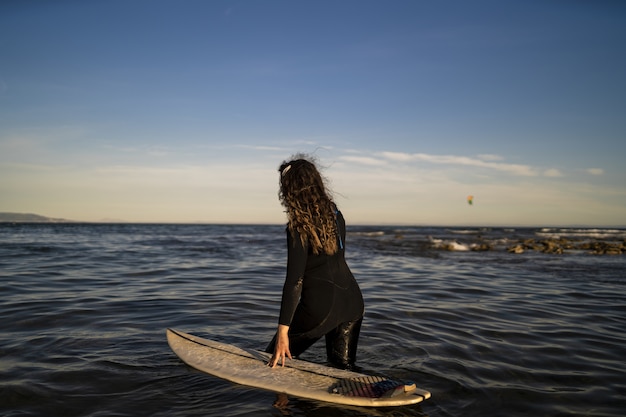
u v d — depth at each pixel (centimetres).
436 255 1478
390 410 240
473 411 242
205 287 699
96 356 332
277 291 669
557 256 1469
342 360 295
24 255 1226
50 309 508
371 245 2064
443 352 355
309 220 272
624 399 262
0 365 309
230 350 331
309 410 238
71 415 230
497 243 2341
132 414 231
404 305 566
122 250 1492
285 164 291
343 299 291
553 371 313
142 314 489
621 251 1652
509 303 592
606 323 474
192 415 230
